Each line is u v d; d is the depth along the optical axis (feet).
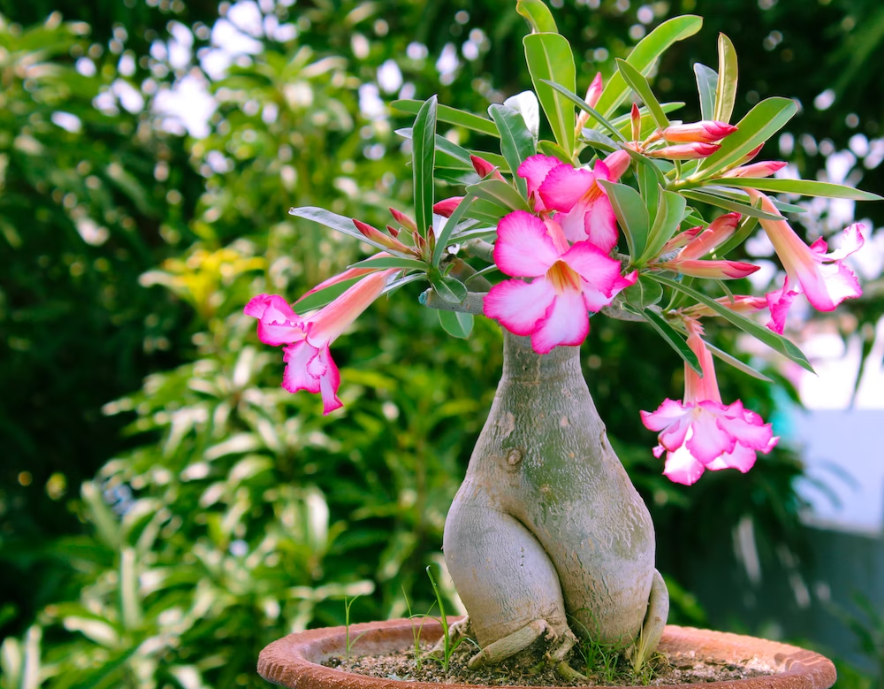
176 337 5.91
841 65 4.85
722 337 5.42
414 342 4.95
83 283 5.85
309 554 4.03
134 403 4.74
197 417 4.41
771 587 6.25
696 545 6.56
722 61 2.03
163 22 6.27
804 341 5.85
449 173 2.28
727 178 2.02
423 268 2.00
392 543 4.16
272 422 4.35
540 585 2.12
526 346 2.19
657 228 1.96
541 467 2.15
